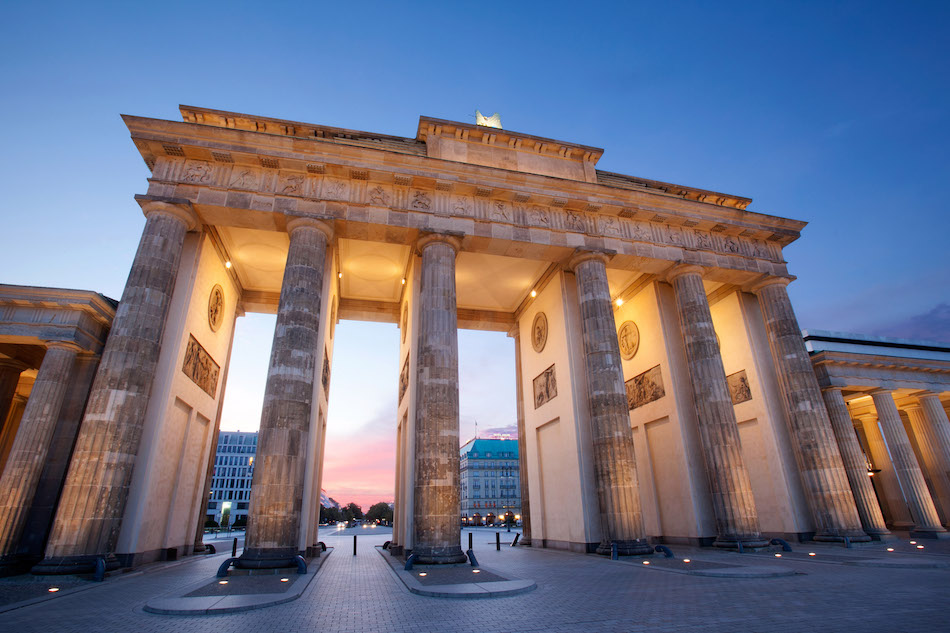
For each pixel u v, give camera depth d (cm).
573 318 3416
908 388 4144
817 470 3148
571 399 3219
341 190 2912
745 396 3662
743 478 2905
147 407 2439
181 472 2791
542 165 3500
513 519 12731
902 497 4638
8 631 1090
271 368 2434
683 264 3381
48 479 2405
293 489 2238
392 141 3259
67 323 2494
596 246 3253
